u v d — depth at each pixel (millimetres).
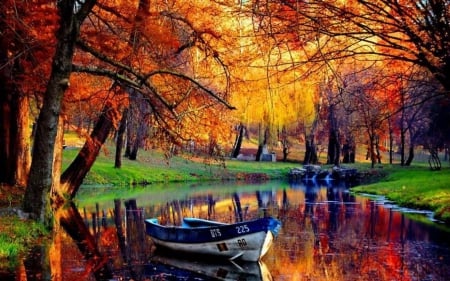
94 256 16109
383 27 8648
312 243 18625
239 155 68562
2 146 25750
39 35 17828
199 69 20172
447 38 8055
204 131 20922
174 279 13766
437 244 18141
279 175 58781
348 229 21578
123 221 23969
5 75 20094
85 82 21812
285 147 68188
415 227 21734
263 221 15430
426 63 8359
